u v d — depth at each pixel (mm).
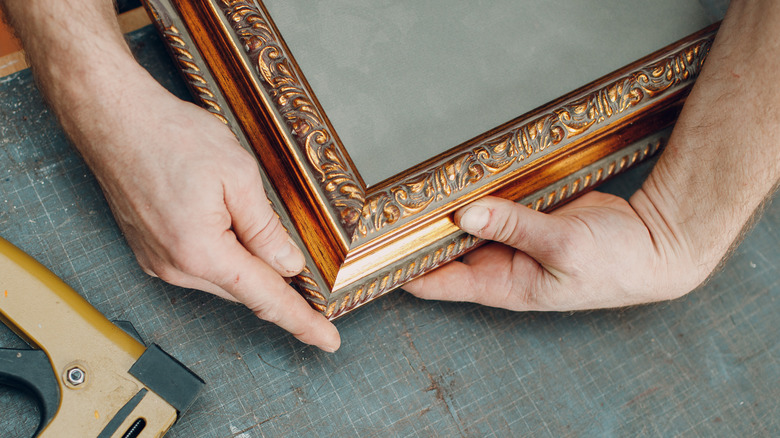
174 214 459
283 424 544
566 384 603
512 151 551
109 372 490
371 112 546
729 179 557
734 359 640
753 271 677
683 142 587
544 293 587
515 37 591
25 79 595
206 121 509
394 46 570
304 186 523
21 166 575
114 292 556
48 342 488
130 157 473
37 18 475
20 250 521
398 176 528
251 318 570
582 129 572
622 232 585
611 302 604
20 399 512
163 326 554
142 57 619
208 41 564
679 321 646
